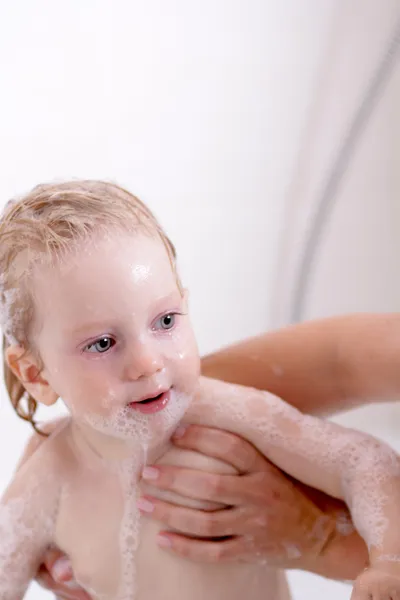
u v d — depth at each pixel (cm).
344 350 87
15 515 87
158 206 178
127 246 75
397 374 82
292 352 92
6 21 166
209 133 179
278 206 185
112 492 85
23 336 79
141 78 174
